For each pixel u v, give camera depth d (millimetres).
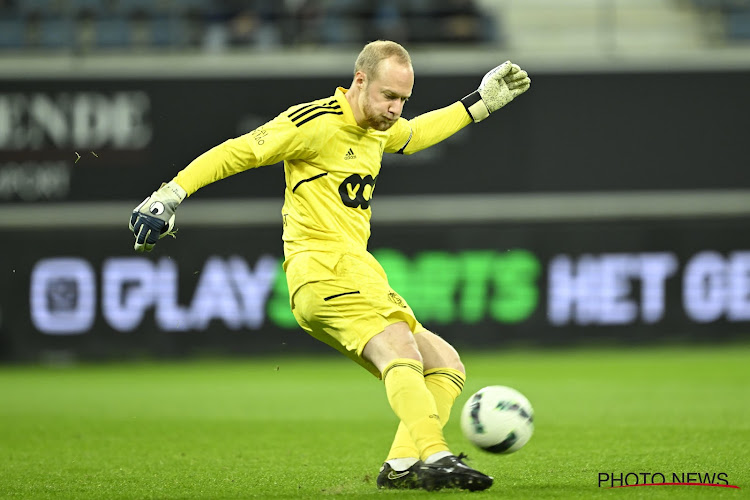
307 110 18078
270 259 60969
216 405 40875
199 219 60844
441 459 17516
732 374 49594
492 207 61906
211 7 66375
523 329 61750
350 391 46375
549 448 26312
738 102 62500
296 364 59656
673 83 62375
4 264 60125
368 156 18641
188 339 60594
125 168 60406
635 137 62312
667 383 46125
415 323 18500
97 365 60094
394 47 17953
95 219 60344
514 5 70375
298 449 27422
